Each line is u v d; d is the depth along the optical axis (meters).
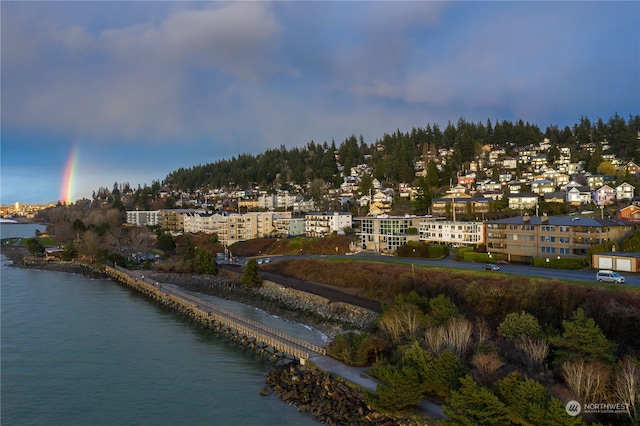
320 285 104.50
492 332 55.84
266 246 164.00
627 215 111.88
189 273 136.00
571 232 92.12
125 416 48.22
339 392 48.19
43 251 184.38
